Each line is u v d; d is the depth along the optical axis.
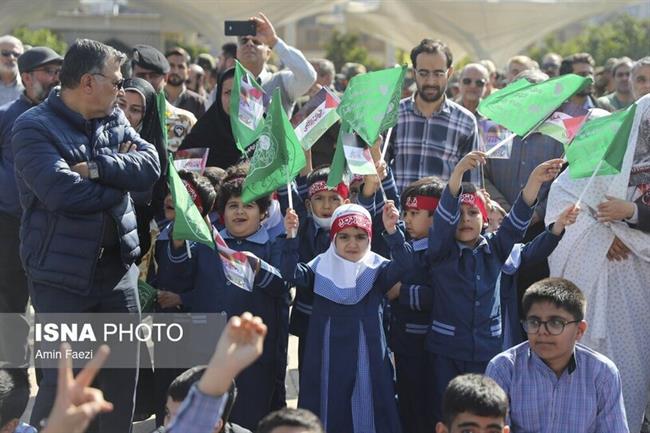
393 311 5.44
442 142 6.96
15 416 4.54
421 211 5.38
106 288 4.77
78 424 2.71
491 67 11.95
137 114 5.71
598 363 4.54
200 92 11.70
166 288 5.42
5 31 12.73
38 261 4.64
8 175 6.28
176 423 3.02
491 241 5.22
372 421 4.93
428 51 6.88
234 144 6.73
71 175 4.51
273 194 5.56
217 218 5.67
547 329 4.43
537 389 4.52
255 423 5.23
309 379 5.01
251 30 6.77
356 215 5.03
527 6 14.05
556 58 11.01
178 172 5.54
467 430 3.89
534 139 6.98
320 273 5.05
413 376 5.41
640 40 22.59
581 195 5.12
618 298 5.58
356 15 16.83
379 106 5.12
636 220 5.44
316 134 5.62
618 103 9.80
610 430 4.49
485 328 5.08
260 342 2.99
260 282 5.08
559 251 5.64
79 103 4.65
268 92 6.98
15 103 6.47
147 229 5.60
